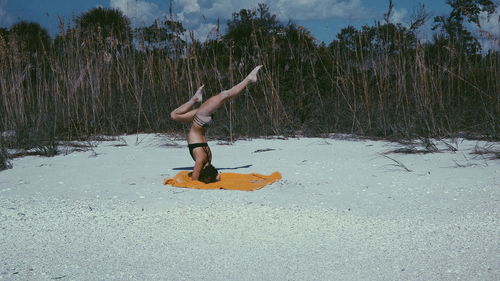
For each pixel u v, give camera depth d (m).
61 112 11.64
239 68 12.98
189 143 6.83
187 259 4.05
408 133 10.51
